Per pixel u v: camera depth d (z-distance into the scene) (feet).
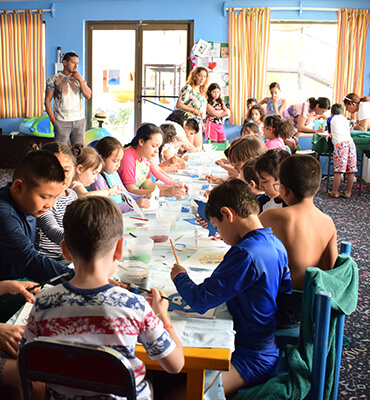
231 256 5.01
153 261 6.34
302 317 5.17
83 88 22.22
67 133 22.35
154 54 28.12
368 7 26.04
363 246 14.43
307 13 26.48
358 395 7.22
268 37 26.73
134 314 3.70
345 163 20.80
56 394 3.79
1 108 28.89
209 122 25.17
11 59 28.37
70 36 28.02
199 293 4.88
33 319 3.77
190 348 4.27
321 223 6.44
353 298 5.33
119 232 3.92
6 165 26.89
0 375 4.59
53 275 5.54
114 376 3.43
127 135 29.43
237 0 26.71
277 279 5.25
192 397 4.31
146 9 27.43
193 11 27.14
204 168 13.14
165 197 10.49
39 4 27.81
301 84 27.50
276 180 7.47
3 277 6.17
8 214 5.83
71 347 3.40
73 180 8.66
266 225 6.44
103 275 3.86
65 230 3.83
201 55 27.37
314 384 5.04
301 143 26.78
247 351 5.30
